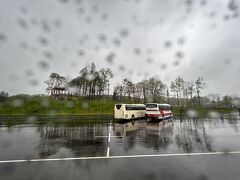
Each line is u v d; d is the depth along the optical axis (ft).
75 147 32.19
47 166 21.98
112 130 54.49
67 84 162.20
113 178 18.21
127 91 171.63
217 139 39.75
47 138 41.16
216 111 152.15
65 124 72.13
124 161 23.91
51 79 156.46
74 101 154.20
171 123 76.74
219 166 21.85
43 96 158.20
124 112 84.58
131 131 52.44
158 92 162.40
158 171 20.18
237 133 48.60
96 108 143.95
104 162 23.47
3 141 37.83
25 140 38.93
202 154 27.37
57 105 143.23
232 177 18.45
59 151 29.32
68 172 19.97
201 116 121.70
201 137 42.27
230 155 26.84
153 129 56.95
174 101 171.94
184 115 128.36
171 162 23.41
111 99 181.06
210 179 17.97
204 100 185.78
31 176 18.86
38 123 75.97
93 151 29.27
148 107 85.35
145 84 162.20
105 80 158.61
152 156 26.27
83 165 22.31
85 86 168.76
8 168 21.36
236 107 161.07
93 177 18.51
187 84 157.58
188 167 21.50
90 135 45.29
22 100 149.38
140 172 19.88
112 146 32.89
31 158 25.44
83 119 93.30
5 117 99.86
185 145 33.65
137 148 31.32
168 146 32.83
